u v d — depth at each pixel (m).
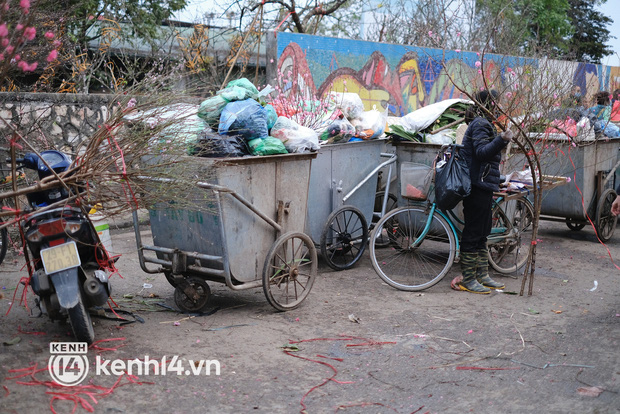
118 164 3.87
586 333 4.69
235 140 4.67
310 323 4.82
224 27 11.20
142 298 5.37
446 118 7.03
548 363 4.09
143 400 3.43
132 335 4.43
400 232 6.35
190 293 4.91
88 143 4.13
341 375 3.86
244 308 5.17
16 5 3.82
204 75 10.25
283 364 4.00
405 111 11.62
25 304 4.96
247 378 3.77
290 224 5.09
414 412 3.39
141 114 4.05
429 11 13.16
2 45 3.46
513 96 6.83
